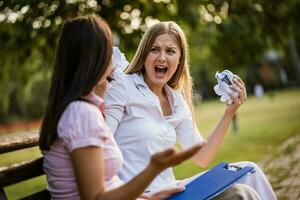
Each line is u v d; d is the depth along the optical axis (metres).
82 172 1.97
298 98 31.30
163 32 2.96
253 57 10.60
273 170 7.35
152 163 1.90
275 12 9.14
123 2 7.64
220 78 2.90
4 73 10.11
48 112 2.11
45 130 2.11
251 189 2.46
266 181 2.78
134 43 8.25
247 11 8.86
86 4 7.71
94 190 1.95
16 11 7.34
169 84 3.13
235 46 10.45
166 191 2.39
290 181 6.34
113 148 2.14
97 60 2.10
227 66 10.85
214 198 2.40
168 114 3.03
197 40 11.40
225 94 2.88
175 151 1.87
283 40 9.77
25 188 8.15
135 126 2.78
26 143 2.41
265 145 10.73
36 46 8.85
